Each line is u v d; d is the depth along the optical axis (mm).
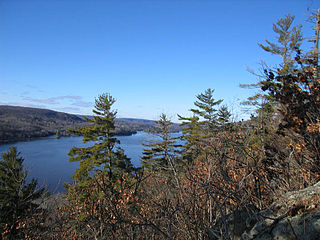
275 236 1903
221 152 3041
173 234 2447
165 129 15359
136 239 2693
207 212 2746
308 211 1937
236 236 2236
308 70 3510
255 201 2783
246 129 4094
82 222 3936
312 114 3330
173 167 3305
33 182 13469
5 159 13547
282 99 3441
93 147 18188
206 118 24734
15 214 10289
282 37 14203
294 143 3279
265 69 3689
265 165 3088
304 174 2811
